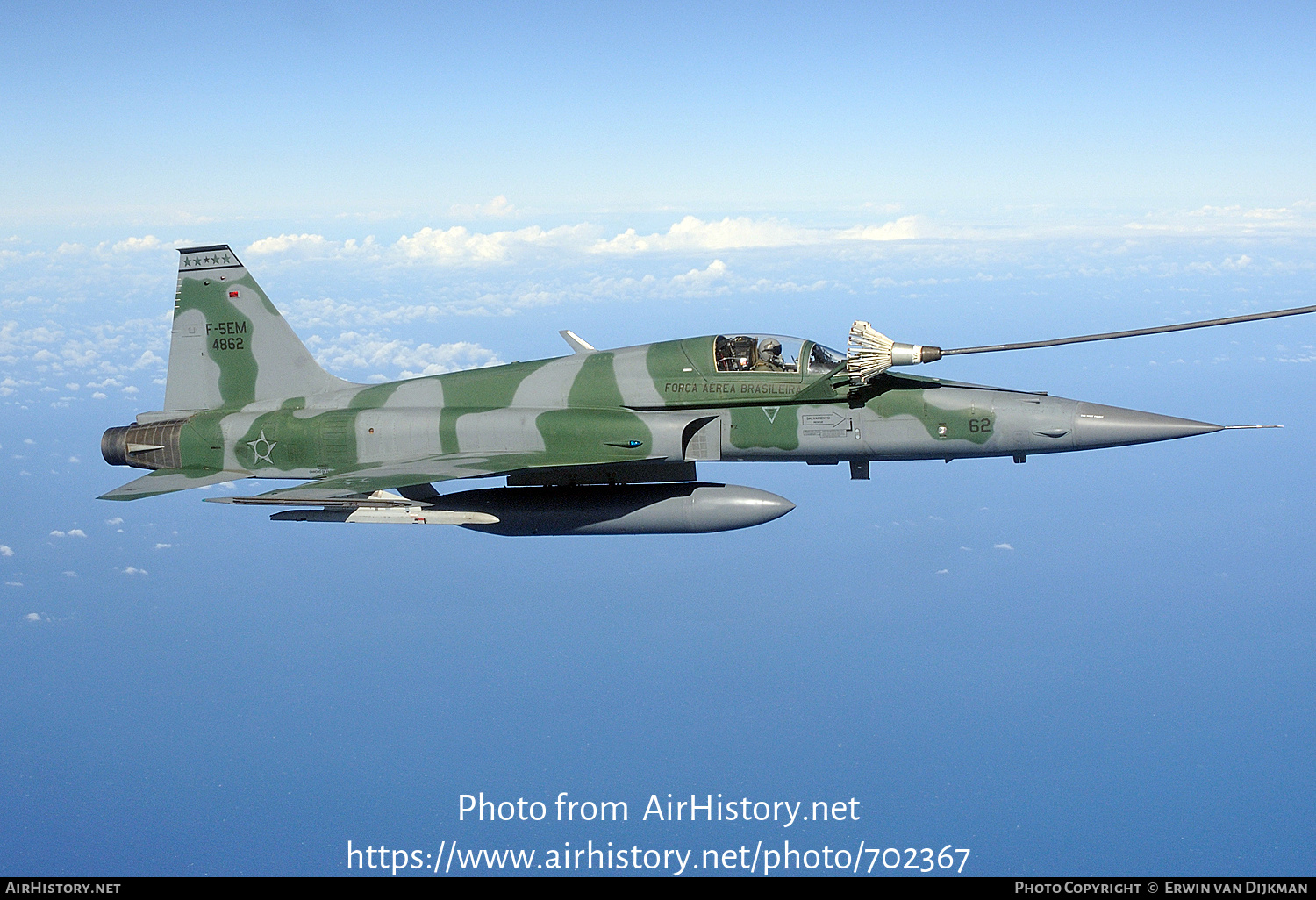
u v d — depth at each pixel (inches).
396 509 733.9
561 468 773.3
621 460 713.6
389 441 764.6
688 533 738.2
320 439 777.6
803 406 725.9
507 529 750.5
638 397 739.4
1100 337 652.7
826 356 720.3
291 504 673.0
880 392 716.0
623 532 740.7
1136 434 681.0
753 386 720.3
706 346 732.0
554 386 757.3
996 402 701.9
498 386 770.8
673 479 768.3
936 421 707.4
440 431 753.0
